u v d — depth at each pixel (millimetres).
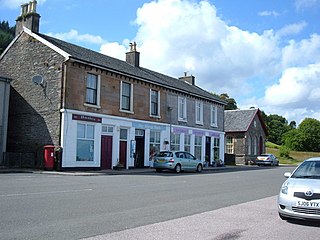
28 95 25562
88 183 16141
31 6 26875
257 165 48281
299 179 9438
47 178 18000
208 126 38875
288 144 88375
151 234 7219
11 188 13086
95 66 25469
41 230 7188
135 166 29156
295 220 9156
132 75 28469
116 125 27219
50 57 24797
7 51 27344
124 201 11219
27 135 25188
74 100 24281
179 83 37375
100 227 7641
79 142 24547
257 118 53906
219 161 39750
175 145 33750
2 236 6668
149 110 30688
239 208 10797
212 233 7531
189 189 15281
